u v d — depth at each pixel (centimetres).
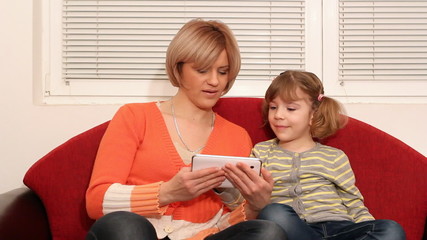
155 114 127
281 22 169
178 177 104
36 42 163
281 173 135
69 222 132
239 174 107
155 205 104
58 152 136
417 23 169
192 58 120
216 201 123
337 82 169
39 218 126
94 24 167
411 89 170
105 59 167
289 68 170
